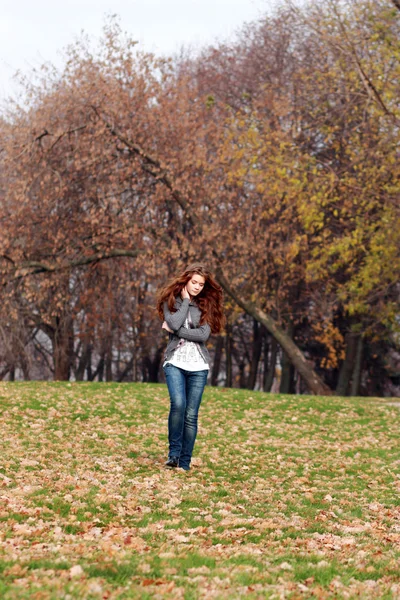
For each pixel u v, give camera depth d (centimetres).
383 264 2538
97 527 611
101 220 2641
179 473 884
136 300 3366
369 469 1038
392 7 2230
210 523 660
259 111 3109
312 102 2923
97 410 1431
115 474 854
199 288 873
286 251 2923
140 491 767
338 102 2833
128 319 3656
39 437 1101
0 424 1198
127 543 558
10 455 923
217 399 1764
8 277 2661
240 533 623
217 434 1298
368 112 2589
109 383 2003
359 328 3131
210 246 2716
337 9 2288
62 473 835
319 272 2988
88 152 2602
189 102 2861
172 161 2608
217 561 518
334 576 497
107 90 2550
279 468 1012
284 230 2994
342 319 3591
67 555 507
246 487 855
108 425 1284
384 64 2341
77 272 2998
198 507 721
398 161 2450
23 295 2802
